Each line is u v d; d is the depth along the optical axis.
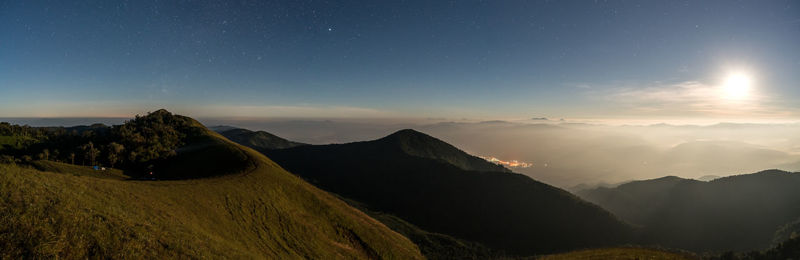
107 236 19.48
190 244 25.30
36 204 19.03
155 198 39.56
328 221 70.50
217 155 100.38
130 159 114.69
